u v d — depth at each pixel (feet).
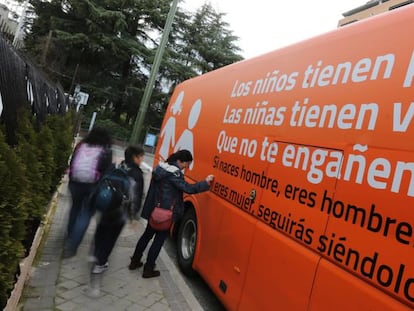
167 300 14.78
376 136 7.94
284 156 10.96
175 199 16.17
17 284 12.21
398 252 6.84
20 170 9.90
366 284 7.41
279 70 12.78
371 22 9.38
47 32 112.47
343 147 8.73
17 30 97.25
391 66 8.18
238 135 14.39
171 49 129.80
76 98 81.82
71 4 104.99
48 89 32.27
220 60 139.33
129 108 128.98
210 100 18.53
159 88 131.03
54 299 13.12
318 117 9.96
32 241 15.05
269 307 10.28
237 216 13.03
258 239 11.39
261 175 12.00
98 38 108.27
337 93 9.54
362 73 8.95
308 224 9.30
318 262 8.71
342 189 8.46
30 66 22.53
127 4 117.70
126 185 15.24
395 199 7.11
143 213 16.88
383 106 8.01
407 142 7.21
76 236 17.38
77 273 15.53
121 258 18.39
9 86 17.35
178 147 21.77
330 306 8.15
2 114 16.25
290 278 9.59
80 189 18.16
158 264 18.51
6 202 9.33
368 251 7.47
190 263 17.07
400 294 6.65
